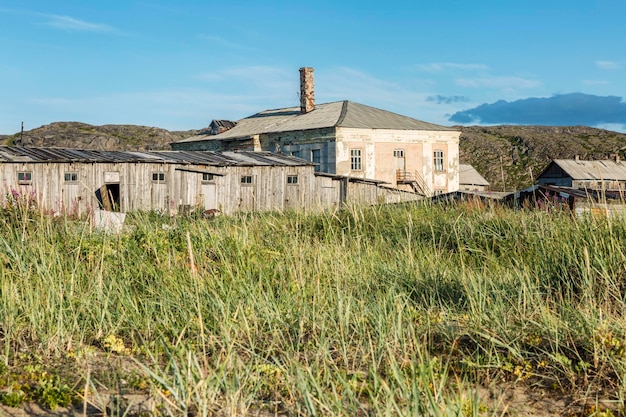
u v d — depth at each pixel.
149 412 3.99
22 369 5.02
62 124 102.06
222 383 4.38
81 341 5.59
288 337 5.79
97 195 25.44
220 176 28.53
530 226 10.44
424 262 8.79
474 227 11.09
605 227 7.70
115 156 26.92
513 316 5.97
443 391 4.37
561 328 5.46
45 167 24.27
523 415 4.27
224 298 6.50
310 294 6.89
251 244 8.42
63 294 6.45
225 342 5.13
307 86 44.66
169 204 27.05
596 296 6.40
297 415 4.07
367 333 5.55
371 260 8.55
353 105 43.25
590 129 121.56
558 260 7.47
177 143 49.38
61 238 8.31
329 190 31.45
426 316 6.26
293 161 31.00
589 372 4.88
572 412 4.30
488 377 4.80
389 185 40.00
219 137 45.84
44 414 4.17
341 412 3.89
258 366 4.84
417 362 4.89
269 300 6.50
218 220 10.34
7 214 8.93
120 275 7.30
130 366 5.12
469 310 6.31
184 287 6.70
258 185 29.59
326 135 38.94
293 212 12.22
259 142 43.22
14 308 6.04
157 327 6.01
